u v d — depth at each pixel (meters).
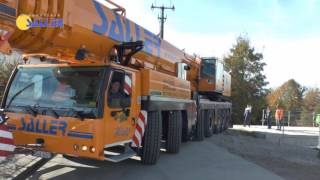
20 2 6.17
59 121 7.07
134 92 8.62
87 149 6.95
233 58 54.47
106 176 8.56
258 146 17.67
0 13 5.69
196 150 13.50
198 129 16.48
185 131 13.20
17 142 7.30
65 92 7.36
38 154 7.12
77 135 6.98
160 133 9.95
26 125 7.27
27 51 7.22
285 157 14.63
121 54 8.90
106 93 7.27
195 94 15.78
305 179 9.96
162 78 10.12
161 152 12.19
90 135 6.95
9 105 7.53
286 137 24.28
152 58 11.27
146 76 9.12
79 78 7.45
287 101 76.75
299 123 48.75
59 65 7.64
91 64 7.50
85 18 7.57
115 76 7.66
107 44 8.51
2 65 14.75
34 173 7.96
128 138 8.34
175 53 13.60
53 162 9.61
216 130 20.89
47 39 6.98
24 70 7.79
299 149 19.17
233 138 19.86
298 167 12.05
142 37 10.28
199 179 8.89
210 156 12.38
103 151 7.11
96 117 7.04
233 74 53.81
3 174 7.37
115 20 8.73
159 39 11.84
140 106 9.00
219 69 20.81
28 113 7.29
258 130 28.09
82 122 6.98
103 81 7.30
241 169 10.49
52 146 7.09
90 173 8.76
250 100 53.56
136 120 8.77
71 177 8.29
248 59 55.03
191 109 13.57
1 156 5.84
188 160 11.24
